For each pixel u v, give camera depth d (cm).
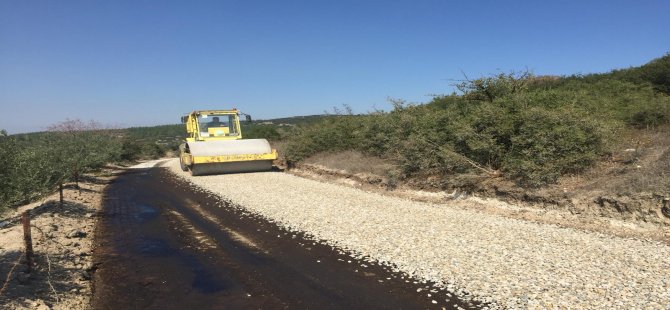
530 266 665
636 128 1271
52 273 672
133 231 991
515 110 1234
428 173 1380
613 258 679
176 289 643
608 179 965
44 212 1095
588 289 574
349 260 748
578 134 1045
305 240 873
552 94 1282
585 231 844
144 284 665
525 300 555
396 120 1650
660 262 650
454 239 822
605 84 1670
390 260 734
